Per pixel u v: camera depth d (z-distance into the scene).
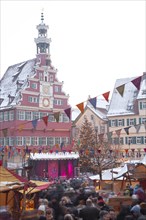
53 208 11.98
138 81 14.84
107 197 17.86
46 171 54.94
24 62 71.12
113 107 68.94
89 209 10.98
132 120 65.50
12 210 15.38
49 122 62.97
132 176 21.08
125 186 23.12
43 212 10.89
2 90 68.88
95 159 51.88
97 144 54.62
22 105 60.25
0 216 9.48
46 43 65.00
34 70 63.59
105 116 72.50
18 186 14.17
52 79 65.12
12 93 64.88
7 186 14.02
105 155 51.81
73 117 83.38
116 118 67.38
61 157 55.28
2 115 62.56
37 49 65.38
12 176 15.19
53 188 17.94
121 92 15.84
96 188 25.25
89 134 58.25
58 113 22.78
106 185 23.95
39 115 62.19
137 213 10.59
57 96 65.19
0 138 61.22
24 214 10.31
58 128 63.88
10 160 50.09
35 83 62.50
